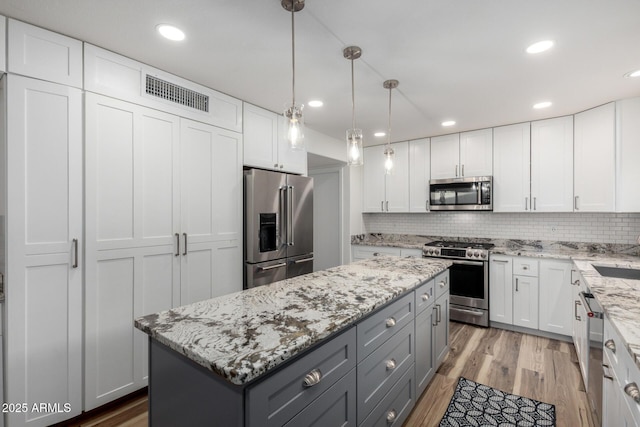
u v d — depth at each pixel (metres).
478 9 1.58
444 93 2.70
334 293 1.64
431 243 4.21
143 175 2.16
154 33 1.82
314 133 3.88
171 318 1.27
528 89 2.60
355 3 1.55
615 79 2.39
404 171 4.40
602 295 1.64
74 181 1.85
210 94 2.59
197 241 2.47
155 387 1.22
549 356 2.83
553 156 3.34
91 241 1.92
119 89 2.04
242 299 1.54
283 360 0.96
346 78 2.41
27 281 1.71
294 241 3.20
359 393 1.41
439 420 1.98
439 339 2.46
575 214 3.54
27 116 1.71
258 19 1.69
